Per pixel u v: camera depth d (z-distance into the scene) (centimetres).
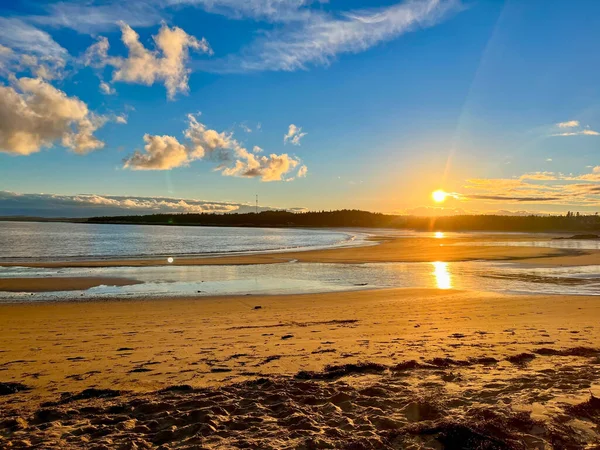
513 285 2095
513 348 800
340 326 1099
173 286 2070
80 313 1373
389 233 11881
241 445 394
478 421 417
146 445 401
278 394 533
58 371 692
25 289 1950
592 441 385
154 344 895
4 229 12369
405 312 1338
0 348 870
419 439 398
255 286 2077
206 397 534
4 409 515
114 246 5591
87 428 441
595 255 3809
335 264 3167
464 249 4722
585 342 860
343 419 449
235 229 16438
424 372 632
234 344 882
